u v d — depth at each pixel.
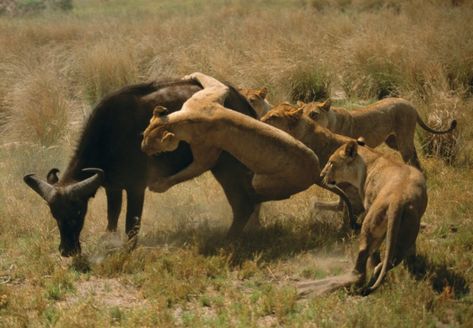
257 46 20.72
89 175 9.91
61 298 8.87
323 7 31.14
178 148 10.09
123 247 10.04
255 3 33.38
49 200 9.33
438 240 10.27
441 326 8.02
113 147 9.98
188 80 10.59
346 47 20.02
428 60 18.23
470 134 14.63
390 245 8.22
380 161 9.06
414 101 16.34
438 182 12.52
